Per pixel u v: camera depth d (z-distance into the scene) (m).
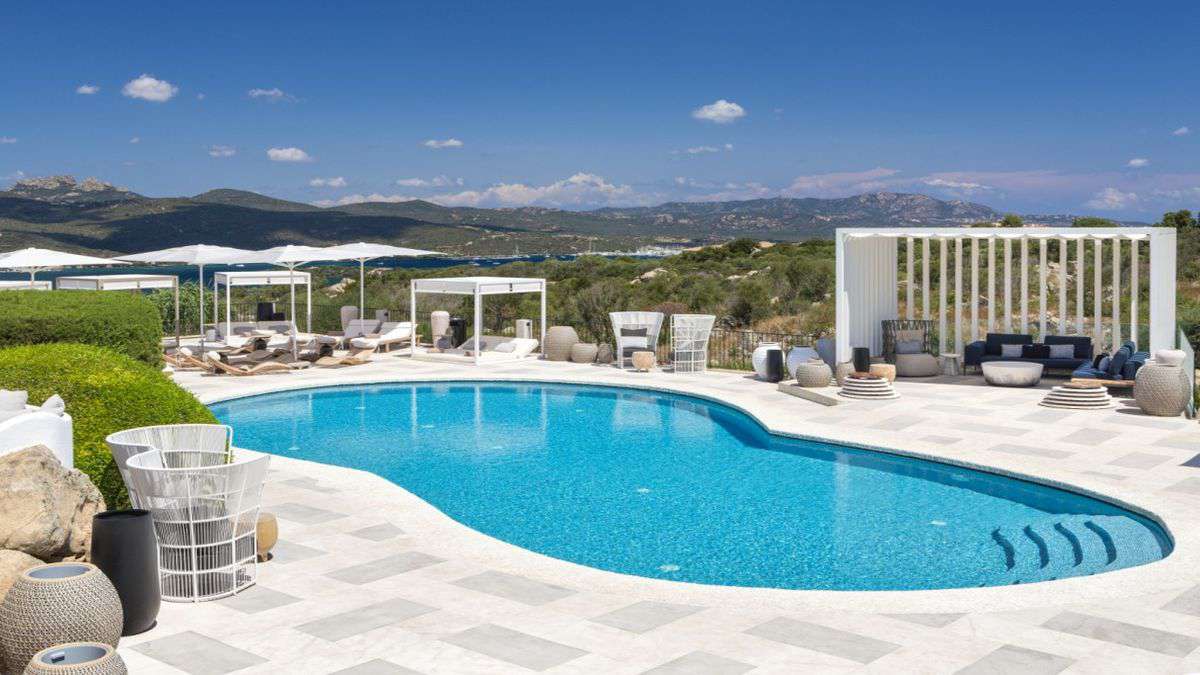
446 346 24.31
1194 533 8.47
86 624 5.04
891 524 9.64
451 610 6.49
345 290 40.78
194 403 8.78
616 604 6.65
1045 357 18.39
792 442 13.63
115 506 7.69
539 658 5.64
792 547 8.90
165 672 5.41
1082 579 7.25
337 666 5.52
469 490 11.10
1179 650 5.80
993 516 9.89
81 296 12.77
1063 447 12.24
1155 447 12.15
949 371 19.22
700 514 10.06
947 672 5.46
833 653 5.74
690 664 5.56
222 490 6.62
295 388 18.62
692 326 20.22
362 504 9.50
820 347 18.69
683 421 15.56
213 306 28.75
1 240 78.94
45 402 7.36
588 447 13.52
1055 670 5.49
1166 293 15.84
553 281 43.97
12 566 5.70
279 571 7.36
